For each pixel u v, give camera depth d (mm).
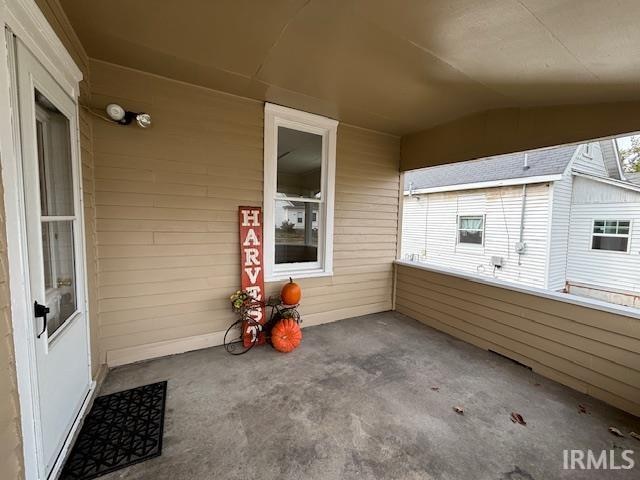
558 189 5770
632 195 5379
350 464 1555
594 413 2062
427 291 3822
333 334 3416
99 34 1950
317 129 3518
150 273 2646
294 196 3520
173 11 1686
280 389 2256
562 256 6070
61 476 1439
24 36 1243
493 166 7270
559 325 2490
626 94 2018
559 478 1503
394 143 4180
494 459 1619
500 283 2963
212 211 2891
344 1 1477
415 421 1921
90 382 2059
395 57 2037
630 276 5445
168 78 2590
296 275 3510
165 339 2754
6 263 1099
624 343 2121
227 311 3039
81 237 1948
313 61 2197
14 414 1126
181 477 1451
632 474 1533
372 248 4145
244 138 2990
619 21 1251
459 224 7383
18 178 1200
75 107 1901
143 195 2570
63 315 1725
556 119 2514
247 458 1578
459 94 2605
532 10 1293
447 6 1390
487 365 2750
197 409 1985
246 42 1985
